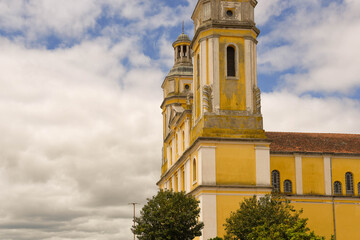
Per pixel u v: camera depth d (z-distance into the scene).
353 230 50.28
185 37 68.94
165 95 69.31
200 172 44.75
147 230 41.19
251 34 47.34
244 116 45.88
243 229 37.91
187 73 67.19
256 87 46.78
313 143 53.44
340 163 51.91
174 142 59.72
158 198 42.84
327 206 50.50
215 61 46.38
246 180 44.91
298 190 50.62
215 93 45.84
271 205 39.34
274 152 51.12
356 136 56.16
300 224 32.09
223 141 45.06
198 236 44.62
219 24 46.81
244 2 47.72
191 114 51.84
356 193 51.69
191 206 41.88
